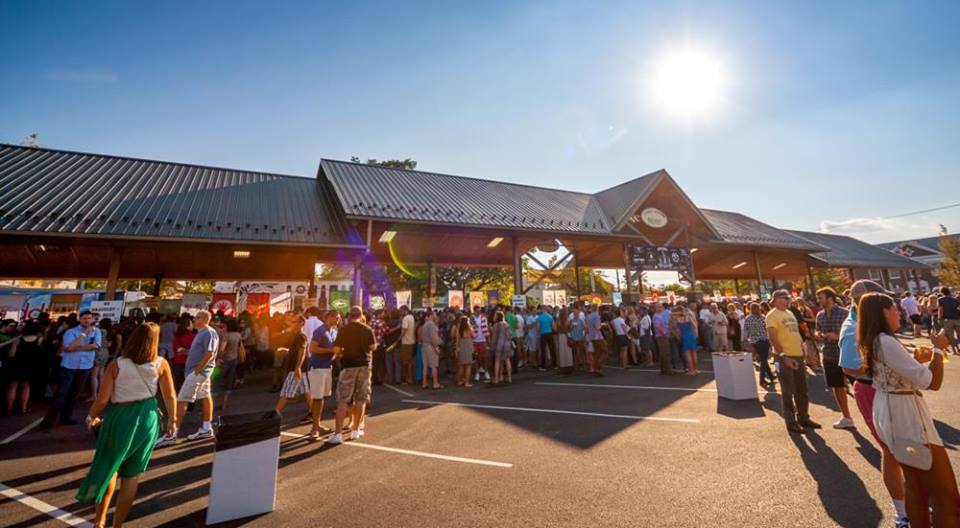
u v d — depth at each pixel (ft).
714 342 44.70
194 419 24.22
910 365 8.89
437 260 68.23
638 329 46.06
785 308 19.40
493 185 66.44
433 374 34.40
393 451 17.78
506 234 53.11
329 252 49.75
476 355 39.01
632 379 35.37
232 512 11.90
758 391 27.89
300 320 33.22
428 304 52.70
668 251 64.18
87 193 38.60
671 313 42.83
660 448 16.81
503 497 12.81
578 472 14.62
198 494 13.88
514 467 15.37
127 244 36.32
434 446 18.28
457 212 49.49
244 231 39.47
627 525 10.83
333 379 37.52
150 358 11.73
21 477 15.76
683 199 65.77
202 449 18.75
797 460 14.90
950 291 41.45
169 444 19.53
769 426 19.38
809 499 11.91
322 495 13.46
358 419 20.12
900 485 10.24
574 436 18.95
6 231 30.55
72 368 23.82
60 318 31.24
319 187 56.80
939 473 8.60
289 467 16.20
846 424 18.51
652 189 62.44
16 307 45.09
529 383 35.42
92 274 53.16
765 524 10.67
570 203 66.28
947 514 8.43
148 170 48.06
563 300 58.13
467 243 63.05
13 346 27.09
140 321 38.68
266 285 51.44
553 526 10.93
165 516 12.33
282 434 21.17
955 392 24.03
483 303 54.80
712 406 23.84
